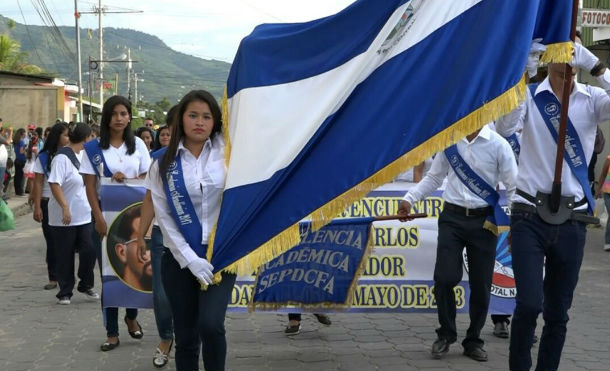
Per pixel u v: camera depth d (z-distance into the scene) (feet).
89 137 28.04
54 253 31.14
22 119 118.11
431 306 23.12
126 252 21.98
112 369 20.16
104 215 21.99
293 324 23.54
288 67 15.71
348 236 22.06
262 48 16.10
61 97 118.83
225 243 14.96
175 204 15.28
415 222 23.18
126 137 22.20
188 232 15.23
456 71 14.64
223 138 15.97
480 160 20.30
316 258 22.07
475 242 20.65
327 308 22.11
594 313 26.63
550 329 16.74
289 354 21.42
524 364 16.29
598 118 16.20
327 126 14.98
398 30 14.96
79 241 28.53
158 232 19.77
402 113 14.75
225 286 15.15
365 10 15.15
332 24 15.44
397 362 20.61
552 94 16.10
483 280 20.67
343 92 14.96
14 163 76.54
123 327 24.72
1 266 36.96
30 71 151.12
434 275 20.90
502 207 22.26
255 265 14.89
